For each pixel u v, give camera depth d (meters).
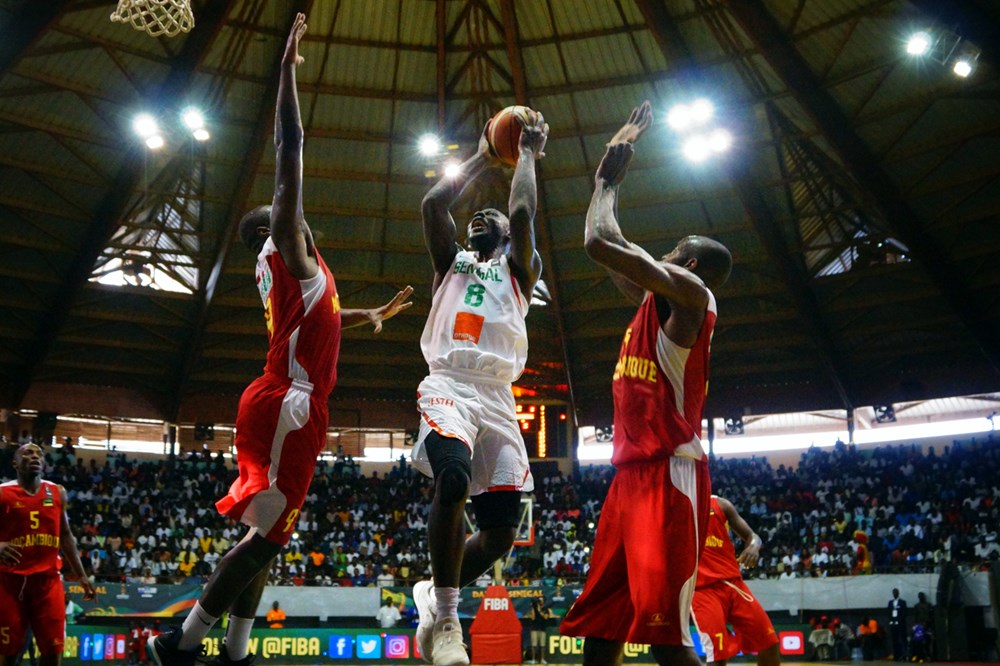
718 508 9.46
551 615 25.34
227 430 39.31
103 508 32.56
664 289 4.87
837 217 30.27
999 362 31.94
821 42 25.56
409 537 33.38
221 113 27.47
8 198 28.00
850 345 34.91
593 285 33.97
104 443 38.00
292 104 5.33
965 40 23.25
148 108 26.30
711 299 5.06
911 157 27.59
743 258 32.41
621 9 26.34
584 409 38.44
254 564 5.16
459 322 5.33
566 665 24.00
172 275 32.12
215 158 28.44
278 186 5.33
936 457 37.19
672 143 29.52
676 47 26.34
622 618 5.00
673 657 4.73
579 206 31.27
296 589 27.38
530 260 5.56
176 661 5.11
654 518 4.87
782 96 27.12
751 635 9.24
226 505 5.15
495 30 27.34
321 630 24.62
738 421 38.12
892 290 32.31
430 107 29.03
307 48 27.06
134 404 35.62
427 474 5.21
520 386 38.31
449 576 4.75
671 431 4.96
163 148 27.77
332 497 36.03
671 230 32.06
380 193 31.31
